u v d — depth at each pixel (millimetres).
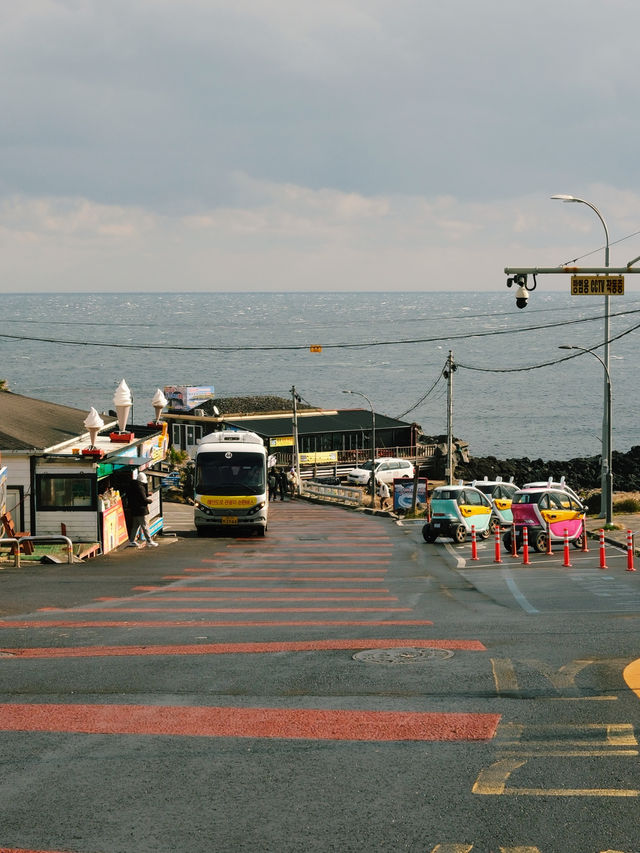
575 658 12992
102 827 7344
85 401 142750
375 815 7527
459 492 35469
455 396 162125
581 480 91125
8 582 22344
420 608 18453
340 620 16781
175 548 32375
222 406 86812
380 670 12391
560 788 8039
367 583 23156
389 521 48844
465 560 29406
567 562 27391
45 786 8242
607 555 30453
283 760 8867
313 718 10180
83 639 14891
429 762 8750
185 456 75250
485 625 16016
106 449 32812
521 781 8219
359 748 9180
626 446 111438
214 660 13156
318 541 36219
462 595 20688
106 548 29859
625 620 16500
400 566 27516
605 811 7535
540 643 14164
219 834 7195
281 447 79625
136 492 31984
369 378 189500
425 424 131125
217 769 8633
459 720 10039
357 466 77875
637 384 179000
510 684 11547
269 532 40594
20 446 28906
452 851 6863
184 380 181250
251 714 10359
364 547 33812
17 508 29172
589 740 9312
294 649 13891
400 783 8219
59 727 9961
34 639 14891
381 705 10680
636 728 9672
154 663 12984
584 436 119438
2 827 7359
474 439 118062
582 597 20188
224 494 36188
